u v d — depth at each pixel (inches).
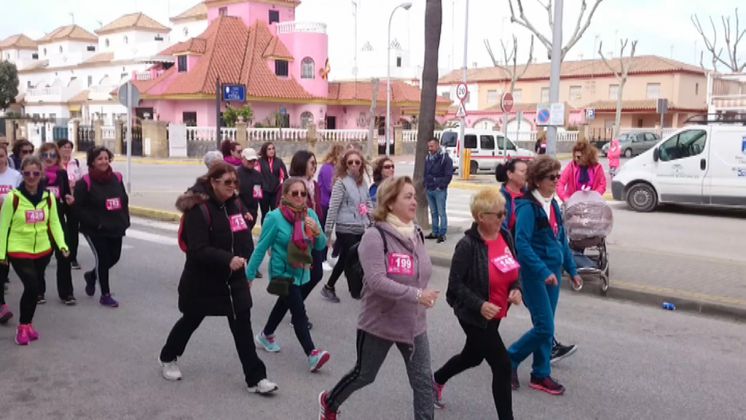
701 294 321.4
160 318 295.0
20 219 257.8
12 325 282.7
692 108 2284.7
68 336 269.6
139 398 209.8
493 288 177.2
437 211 464.8
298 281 235.3
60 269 315.6
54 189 322.3
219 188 202.5
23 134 2048.5
